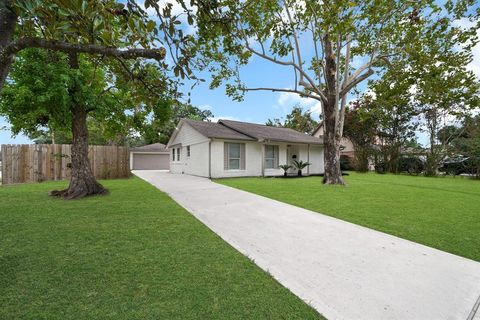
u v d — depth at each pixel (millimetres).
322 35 9328
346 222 4332
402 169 16828
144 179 11719
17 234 3426
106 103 6820
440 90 8070
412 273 2477
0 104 6004
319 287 2191
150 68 3035
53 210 4918
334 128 9656
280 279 2316
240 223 4230
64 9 1730
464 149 14523
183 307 1853
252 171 13688
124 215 4582
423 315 1824
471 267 2625
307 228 3971
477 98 7805
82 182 6695
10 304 1847
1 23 1771
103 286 2121
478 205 5750
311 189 8273
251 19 4973
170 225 3984
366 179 12422
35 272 2348
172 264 2574
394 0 7191
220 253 2896
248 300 1966
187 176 13320
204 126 13945
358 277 2381
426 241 3406
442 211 5137
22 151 9945
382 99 9820
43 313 1750
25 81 5590
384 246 3207
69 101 5980
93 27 1938
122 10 2088
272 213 4957
